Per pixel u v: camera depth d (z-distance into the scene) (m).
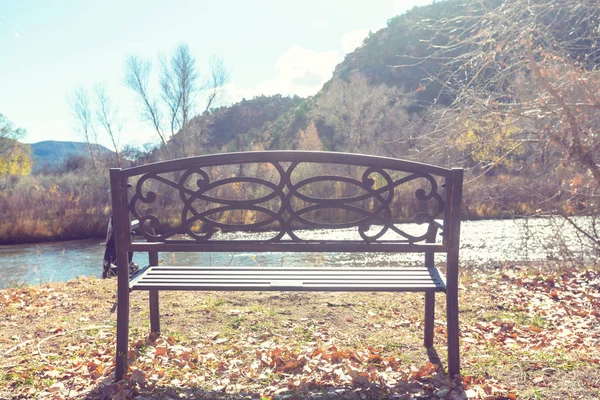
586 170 5.83
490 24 5.44
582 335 3.47
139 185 2.47
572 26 5.23
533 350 3.05
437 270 2.88
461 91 5.66
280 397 2.35
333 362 2.80
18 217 21.25
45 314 3.94
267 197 2.46
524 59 5.31
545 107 5.28
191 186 21.73
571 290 4.96
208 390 2.45
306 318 3.79
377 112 33.03
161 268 3.00
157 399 2.34
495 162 6.00
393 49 65.06
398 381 2.52
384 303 4.28
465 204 7.24
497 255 12.52
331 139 50.31
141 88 32.75
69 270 13.98
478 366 2.69
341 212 19.81
